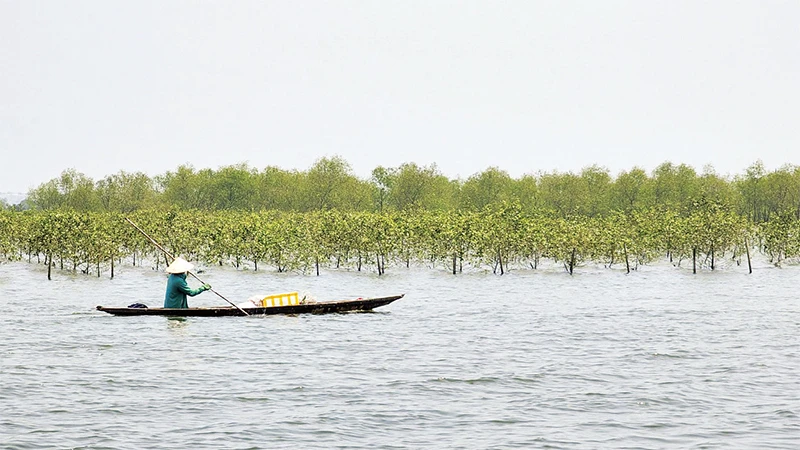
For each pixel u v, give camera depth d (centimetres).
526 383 10781
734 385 10688
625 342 14025
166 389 10300
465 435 8456
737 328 15738
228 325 15400
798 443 8169
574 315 17600
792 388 10506
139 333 14450
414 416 9138
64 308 18038
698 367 11869
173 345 13325
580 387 10556
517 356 12669
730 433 8512
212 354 12600
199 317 16338
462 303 19900
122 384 10550
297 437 8331
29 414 9062
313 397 9938
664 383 10800
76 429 8525
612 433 8525
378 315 17238
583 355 12781
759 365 12019
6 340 13688
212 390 10262
